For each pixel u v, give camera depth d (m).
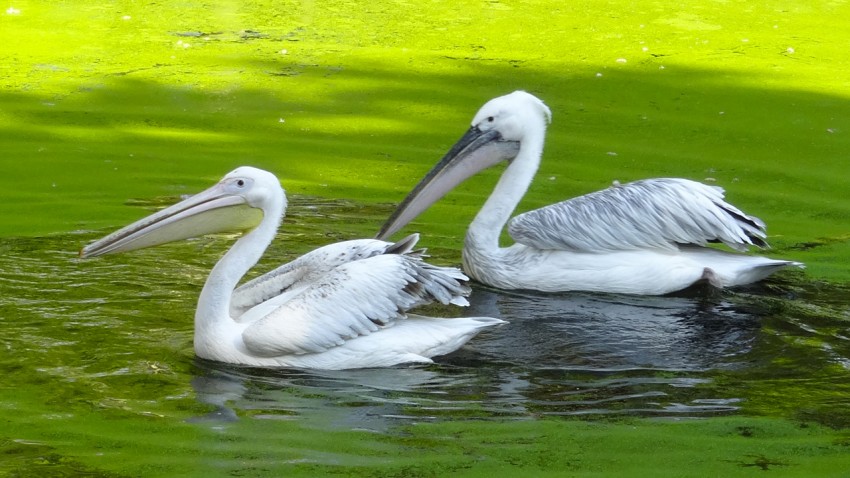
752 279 12.16
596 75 20.72
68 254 12.23
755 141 17.70
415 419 8.62
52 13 23.58
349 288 9.73
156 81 19.69
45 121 17.56
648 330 10.70
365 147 17.00
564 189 15.41
